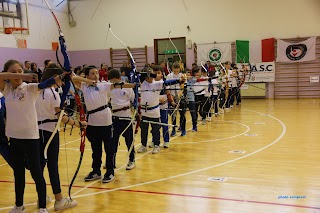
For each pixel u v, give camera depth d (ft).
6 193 12.00
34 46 34.91
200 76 23.44
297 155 15.28
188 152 16.69
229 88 30.89
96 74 12.19
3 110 10.13
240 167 13.80
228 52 39.14
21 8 32.89
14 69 8.80
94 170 13.00
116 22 41.83
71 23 42.93
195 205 10.11
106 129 12.36
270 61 38.40
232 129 22.25
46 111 9.98
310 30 37.01
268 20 37.93
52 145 10.02
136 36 41.47
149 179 12.78
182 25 40.06
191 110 21.48
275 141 18.28
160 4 40.37
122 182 12.54
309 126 22.06
